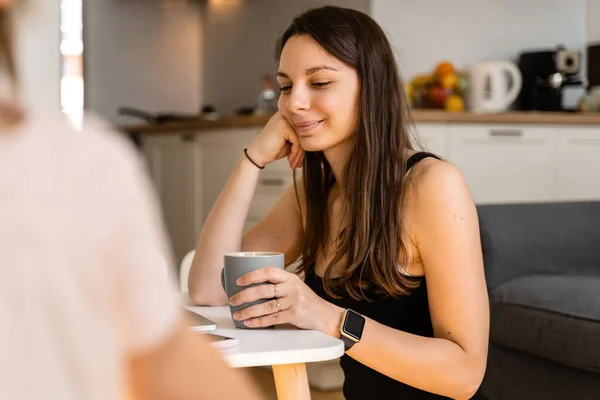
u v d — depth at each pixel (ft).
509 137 12.28
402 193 4.61
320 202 5.15
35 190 1.31
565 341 6.96
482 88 13.76
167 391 1.51
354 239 4.66
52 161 1.34
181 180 15.39
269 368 10.40
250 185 5.19
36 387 1.29
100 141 1.39
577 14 16.16
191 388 1.53
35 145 1.33
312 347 3.55
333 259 4.77
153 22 20.52
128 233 1.38
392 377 4.34
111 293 1.37
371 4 14.26
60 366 1.31
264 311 3.98
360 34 4.65
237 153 13.30
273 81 17.44
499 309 7.75
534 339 7.29
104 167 1.37
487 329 4.55
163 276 1.43
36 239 1.30
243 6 18.92
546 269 8.21
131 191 1.39
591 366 6.75
